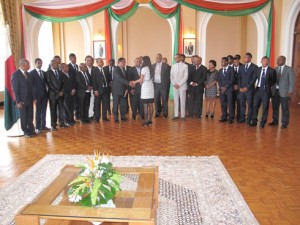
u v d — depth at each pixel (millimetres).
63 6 8242
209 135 5652
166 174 3775
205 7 8523
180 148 4859
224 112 6883
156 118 7352
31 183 3549
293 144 5000
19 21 8102
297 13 8695
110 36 10109
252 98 6375
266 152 4605
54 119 6230
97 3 8305
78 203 2166
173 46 10062
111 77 7078
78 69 6848
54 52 12289
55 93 6137
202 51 10156
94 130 6180
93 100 7395
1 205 3016
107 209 2053
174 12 9586
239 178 3646
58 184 2488
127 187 3203
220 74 6785
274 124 6414
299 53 8898
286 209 2893
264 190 3316
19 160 4379
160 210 2891
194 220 2713
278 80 6062
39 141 5402
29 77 5656
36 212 2016
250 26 11797
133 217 1948
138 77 6891
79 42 12172
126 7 9625
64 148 4941
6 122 5793
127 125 6613
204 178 3648
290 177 3660
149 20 13070
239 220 2695
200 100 7293
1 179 3693
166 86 7312
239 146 4930
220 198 3129
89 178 2176
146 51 13273
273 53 8859
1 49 9883
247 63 6316
